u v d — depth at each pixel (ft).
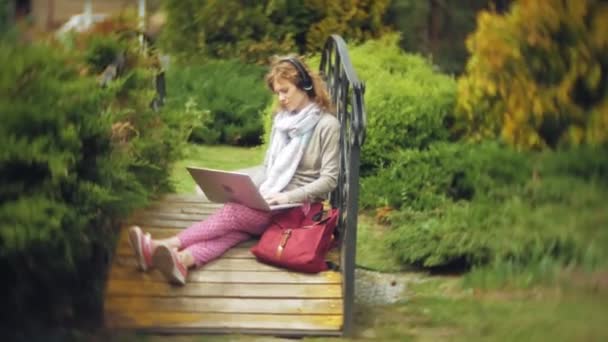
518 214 30.76
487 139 38.40
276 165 26.35
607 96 37.42
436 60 59.41
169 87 49.39
